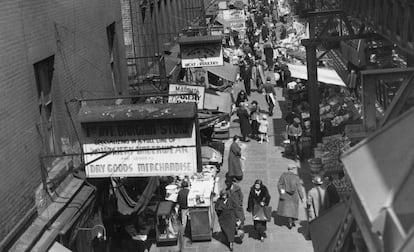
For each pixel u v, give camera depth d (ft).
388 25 37.29
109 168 37.11
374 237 10.19
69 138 39.24
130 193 46.70
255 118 76.23
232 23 150.00
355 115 70.13
